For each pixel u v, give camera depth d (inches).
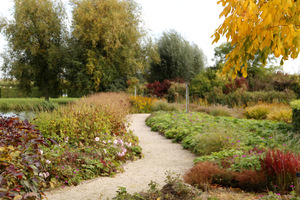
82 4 823.7
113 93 738.2
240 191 134.0
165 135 332.8
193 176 145.5
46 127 223.9
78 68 805.9
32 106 306.5
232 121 349.7
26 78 934.4
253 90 800.9
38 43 892.6
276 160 138.5
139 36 916.6
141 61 974.4
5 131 114.0
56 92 1014.4
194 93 801.6
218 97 698.8
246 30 90.1
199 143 239.0
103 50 856.9
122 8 866.8
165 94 846.5
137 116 551.8
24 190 87.4
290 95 615.5
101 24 791.1
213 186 139.8
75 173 158.1
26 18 861.8
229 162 162.7
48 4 898.7
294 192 116.2
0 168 84.2
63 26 938.1
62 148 183.2
